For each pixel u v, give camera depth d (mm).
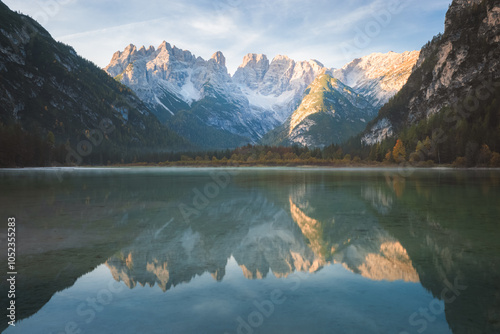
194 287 8266
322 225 16531
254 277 8984
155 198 28422
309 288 8133
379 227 15891
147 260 10625
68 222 17453
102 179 58250
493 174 70438
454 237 13641
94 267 9898
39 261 10492
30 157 126562
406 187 38625
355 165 152875
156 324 6258
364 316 6531
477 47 181750
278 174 79312
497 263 10023
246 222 17453
